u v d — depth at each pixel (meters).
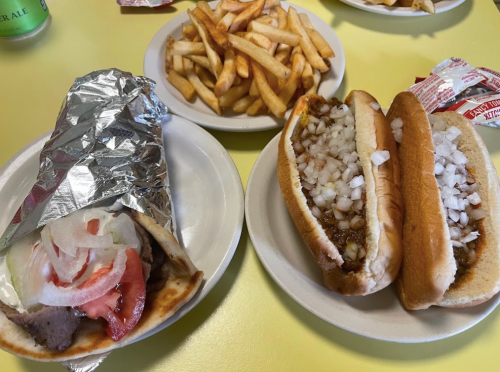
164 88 0.35
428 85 0.34
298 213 0.26
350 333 0.25
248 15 0.36
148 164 0.27
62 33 0.44
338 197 0.26
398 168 0.28
